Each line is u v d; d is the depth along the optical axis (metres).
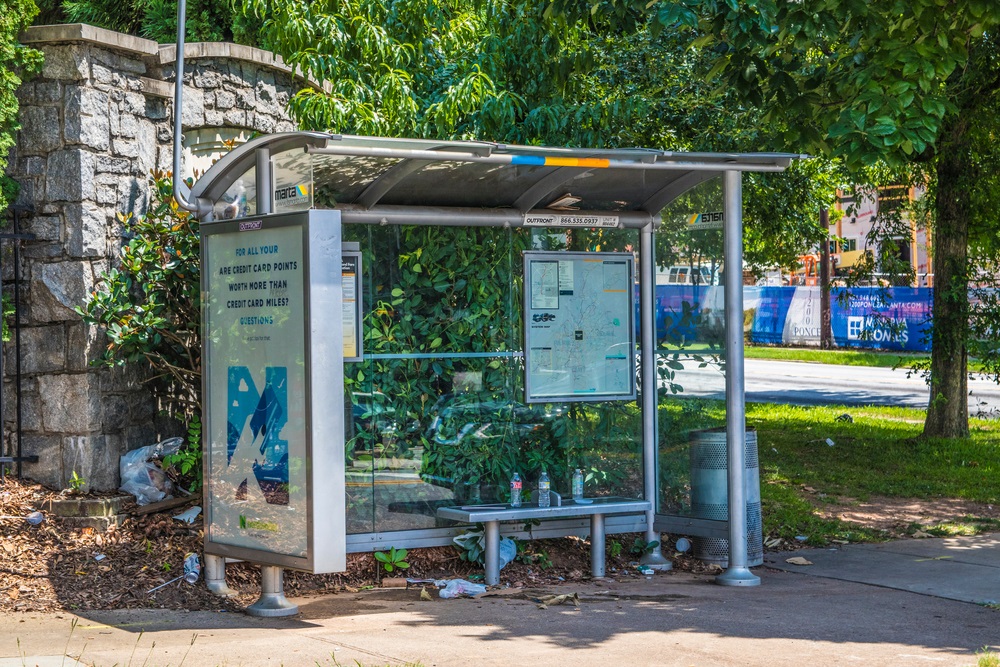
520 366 7.91
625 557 8.06
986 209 14.30
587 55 9.92
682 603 6.66
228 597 6.55
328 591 6.97
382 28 9.93
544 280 7.86
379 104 9.95
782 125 9.31
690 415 7.82
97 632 5.62
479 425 7.79
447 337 7.71
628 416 8.12
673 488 7.93
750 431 8.05
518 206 7.75
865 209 35.84
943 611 6.47
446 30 11.02
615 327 8.07
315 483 5.90
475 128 10.02
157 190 8.05
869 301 32.69
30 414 7.48
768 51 8.41
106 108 7.63
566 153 6.71
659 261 8.05
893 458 12.85
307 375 5.91
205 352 6.52
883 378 24.61
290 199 6.21
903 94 7.70
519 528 7.70
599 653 5.37
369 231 7.45
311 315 5.90
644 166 7.05
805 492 10.89
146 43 7.94
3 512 7.04
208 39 14.30
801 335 35.16
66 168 7.39
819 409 18.05
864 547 8.68
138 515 7.28
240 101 9.03
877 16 7.71
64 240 7.41
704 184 7.59
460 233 7.75
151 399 8.00
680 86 10.67
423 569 7.50
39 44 7.41
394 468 7.44
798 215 15.35
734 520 7.35
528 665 5.11
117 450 7.62
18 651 5.18
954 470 12.02
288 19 9.49
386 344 7.48
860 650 5.51
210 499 6.49
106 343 7.58
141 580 6.60
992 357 13.90
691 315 7.76
